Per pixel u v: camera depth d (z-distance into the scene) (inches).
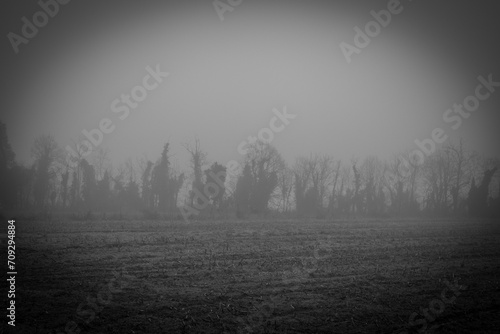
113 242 1108.5
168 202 2925.7
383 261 917.2
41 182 2810.0
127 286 668.7
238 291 651.5
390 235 1419.8
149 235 1284.4
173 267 807.1
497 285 726.5
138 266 805.2
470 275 798.5
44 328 493.7
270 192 2775.6
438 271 827.4
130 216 2132.1
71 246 1024.2
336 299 624.4
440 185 3412.9
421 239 1318.9
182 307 573.6
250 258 919.0
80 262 834.8
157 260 869.8
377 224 1941.4
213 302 597.6
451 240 1305.4
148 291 643.5
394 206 3329.2
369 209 3233.3
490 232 1599.4
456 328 526.3
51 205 2960.1
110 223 1685.5
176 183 2994.6
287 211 2962.6
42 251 949.2
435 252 1052.5
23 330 482.0
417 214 3139.8
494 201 2997.0
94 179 2987.2
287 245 1123.3
